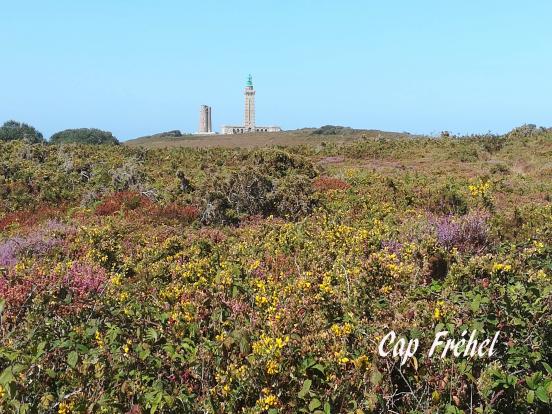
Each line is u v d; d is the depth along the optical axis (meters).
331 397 3.73
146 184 17.30
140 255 8.85
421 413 3.75
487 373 3.81
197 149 32.81
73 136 61.94
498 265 5.07
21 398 3.66
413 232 8.27
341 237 8.34
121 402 3.80
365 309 4.95
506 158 32.16
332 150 39.28
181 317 4.82
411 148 38.38
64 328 4.74
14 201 16.52
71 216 14.63
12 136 54.75
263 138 93.94
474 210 11.23
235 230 11.48
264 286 5.67
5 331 4.90
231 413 3.73
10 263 8.55
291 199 13.62
